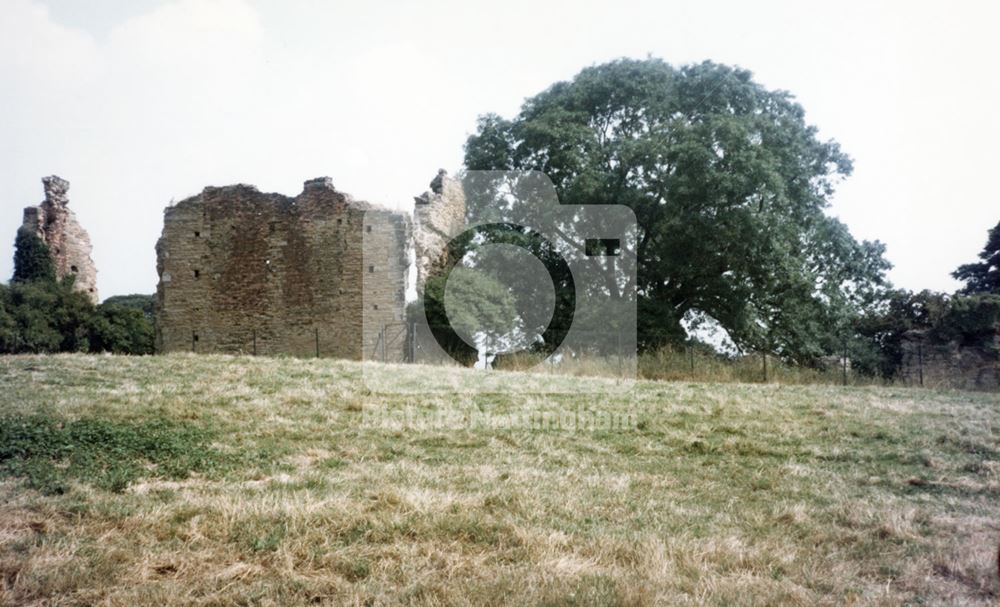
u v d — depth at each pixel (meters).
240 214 25.00
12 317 28.67
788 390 16.78
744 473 9.98
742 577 6.33
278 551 6.62
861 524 7.80
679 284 28.23
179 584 6.00
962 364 23.38
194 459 9.56
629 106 29.98
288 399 13.45
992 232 33.50
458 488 8.77
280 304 24.56
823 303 28.38
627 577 6.23
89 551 6.49
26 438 9.92
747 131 26.39
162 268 25.02
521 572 6.28
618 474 9.80
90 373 15.31
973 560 6.67
